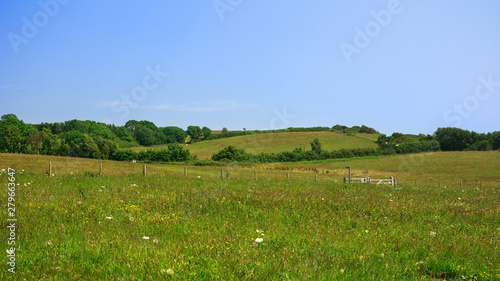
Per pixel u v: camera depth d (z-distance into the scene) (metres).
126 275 5.02
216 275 5.08
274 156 76.00
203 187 16.83
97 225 8.19
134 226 8.28
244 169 54.66
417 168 64.69
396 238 8.40
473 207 14.34
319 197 14.70
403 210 12.50
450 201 16.42
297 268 5.57
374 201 14.17
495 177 52.88
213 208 11.36
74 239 6.93
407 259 6.91
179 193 14.12
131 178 20.50
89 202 11.20
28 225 7.90
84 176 20.48
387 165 69.19
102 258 5.91
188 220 9.34
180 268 5.28
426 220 11.22
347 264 6.20
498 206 15.12
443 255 7.29
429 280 5.89
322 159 78.81
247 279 5.11
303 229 8.91
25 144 78.50
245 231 8.45
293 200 13.36
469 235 9.29
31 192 12.73
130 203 11.53
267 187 18.59
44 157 47.09
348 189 19.61
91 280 4.97
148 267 5.36
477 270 6.40
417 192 20.47
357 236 8.45
